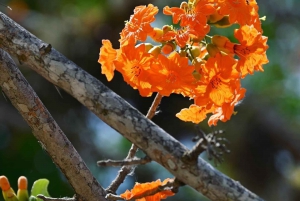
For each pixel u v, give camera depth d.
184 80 4.12
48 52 4.11
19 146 13.71
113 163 3.84
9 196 5.38
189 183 3.80
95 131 14.52
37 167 13.50
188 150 3.81
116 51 4.51
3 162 13.53
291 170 14.84
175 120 13.83
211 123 4.48
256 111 13.93
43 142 4.45
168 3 13.22
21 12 13.86
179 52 4.39
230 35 12.11
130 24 4.36
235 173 14.26
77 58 13.75
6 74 4.26
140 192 4.40
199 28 4.20
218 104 4.29
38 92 13.70
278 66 14.41
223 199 3.77
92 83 4.02
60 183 13.35
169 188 4.28
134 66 4.22
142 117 3.92
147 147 3.85
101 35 13.81
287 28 15.38
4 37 4.16
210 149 3.57
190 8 4.37
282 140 14.06
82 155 14.00
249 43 4.40
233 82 4.26
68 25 13.78
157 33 4.37
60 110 13.99
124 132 3.92
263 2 15.22
